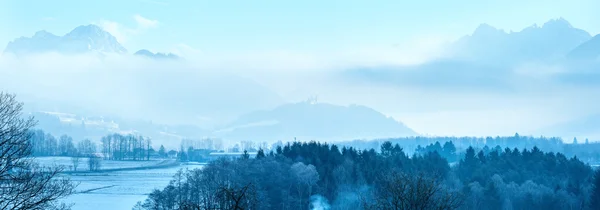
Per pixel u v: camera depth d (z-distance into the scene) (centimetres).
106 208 16875
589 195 16175
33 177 4791
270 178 15688
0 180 4403
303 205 15338
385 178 9500
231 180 13712
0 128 4519
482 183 17538
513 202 16488
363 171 16562
